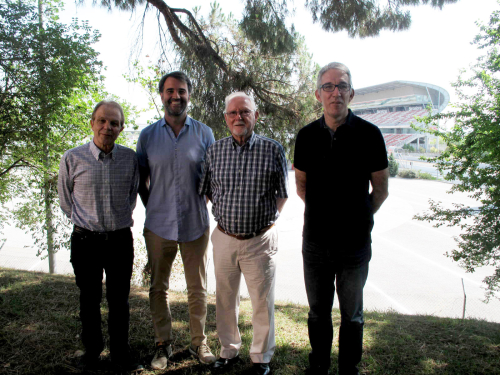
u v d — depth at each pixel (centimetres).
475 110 536
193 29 616
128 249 264
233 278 270
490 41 530
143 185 292
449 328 393
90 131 610
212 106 591
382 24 620
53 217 644
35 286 454
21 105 450
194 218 278
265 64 623
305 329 375
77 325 334
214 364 274
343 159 230
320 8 617
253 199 254
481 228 535
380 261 1241
